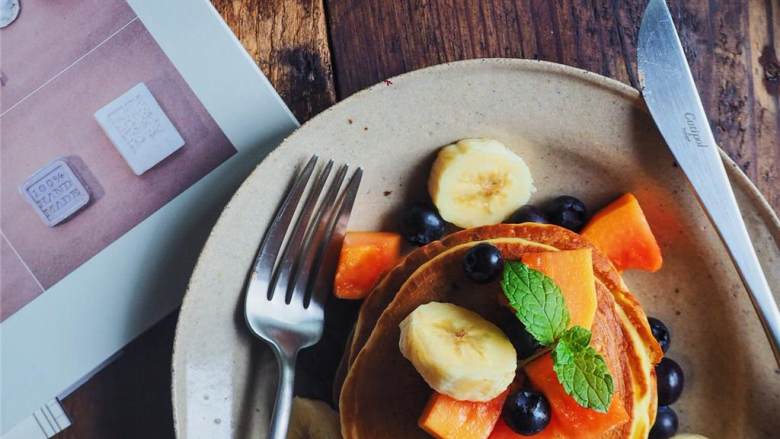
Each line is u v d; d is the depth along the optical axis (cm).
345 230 35
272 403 35
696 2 37
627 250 35
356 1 38
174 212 37
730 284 35
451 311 32
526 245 33
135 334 37
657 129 34
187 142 37
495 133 35
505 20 38
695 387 36
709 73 38
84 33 37
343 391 33
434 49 38
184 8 37
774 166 37
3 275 37
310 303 35
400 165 35
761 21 37
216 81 37
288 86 37
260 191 34
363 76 38
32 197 37
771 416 35
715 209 34
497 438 32
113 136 37
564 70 34
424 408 32
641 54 34
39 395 37
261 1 38
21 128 37
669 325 36
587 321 32
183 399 34
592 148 35
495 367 31
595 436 31
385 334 33
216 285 34
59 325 37
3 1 37
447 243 35
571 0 38
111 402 37
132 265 37
